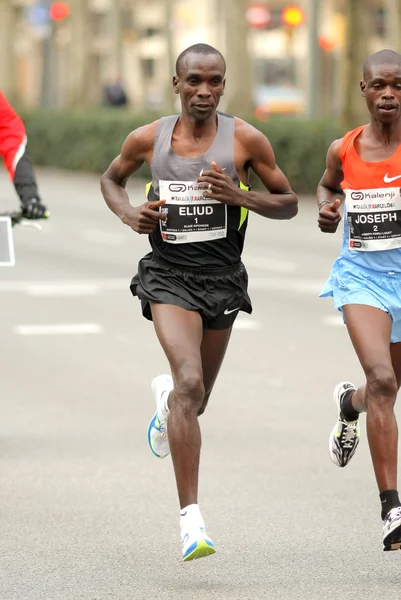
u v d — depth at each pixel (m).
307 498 19.94
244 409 26.05
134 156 17.75
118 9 155.00
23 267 48.41
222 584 15.95
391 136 17.44
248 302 18.08
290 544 17.64
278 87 156.50
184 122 17.33
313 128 75.31
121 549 17.44
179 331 17.00
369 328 17.09
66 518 18.88
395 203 17.38
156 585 15.92
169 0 119.81
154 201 17.25
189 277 17.38
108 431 24.30
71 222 66.62
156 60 178.62
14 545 17.58
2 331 34.91
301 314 37.88
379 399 16.59
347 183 17.59
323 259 50.50
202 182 17.09
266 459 22.31
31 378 29.00
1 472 21.41
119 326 35.78
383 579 16.12
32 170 21.58
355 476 21.31
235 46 94.62
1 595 15.50
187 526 15.99
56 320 36.59
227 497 19.98
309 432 24.23
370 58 17.38
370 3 80.00
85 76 124.75
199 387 16.50
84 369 30.05
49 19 132.88
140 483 20.81
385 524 16.08
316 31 85.62
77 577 16.22
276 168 17.45
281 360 31.14
